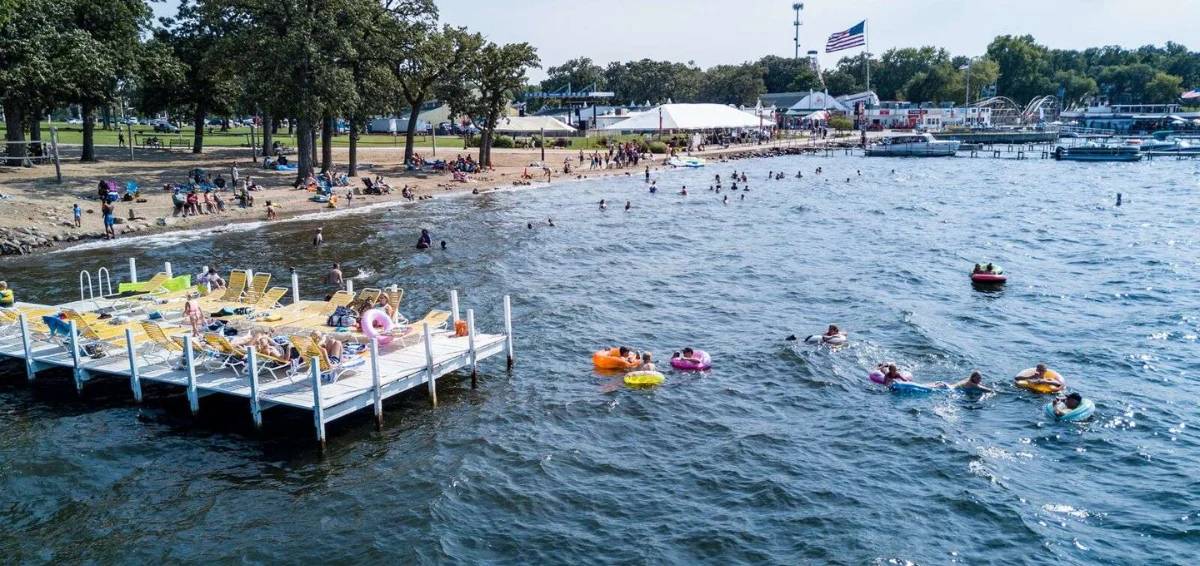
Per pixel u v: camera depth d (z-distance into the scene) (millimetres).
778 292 37000
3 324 27125
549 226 54625
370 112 74375
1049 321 31875
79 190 57250
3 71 56469
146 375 22422
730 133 139500
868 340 29141
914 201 69875
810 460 20094
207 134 128000
